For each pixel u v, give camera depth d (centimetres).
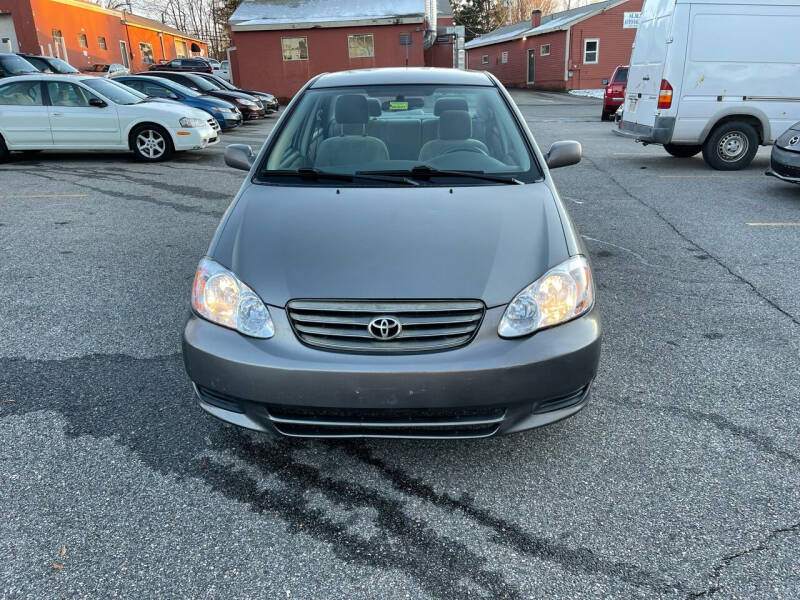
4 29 2580
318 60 2534
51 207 723
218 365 228
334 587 195
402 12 2506
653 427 280
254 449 266
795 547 208
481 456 261
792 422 284
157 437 274
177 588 194
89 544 212
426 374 216
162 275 489
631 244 566
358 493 239
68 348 360
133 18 3712
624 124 1078
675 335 376
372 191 293
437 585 196
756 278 474
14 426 281
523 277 234
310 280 232
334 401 220
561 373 226
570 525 221
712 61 899
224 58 5266
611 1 3253
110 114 1041
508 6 6097
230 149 355
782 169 732
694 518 223
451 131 342
